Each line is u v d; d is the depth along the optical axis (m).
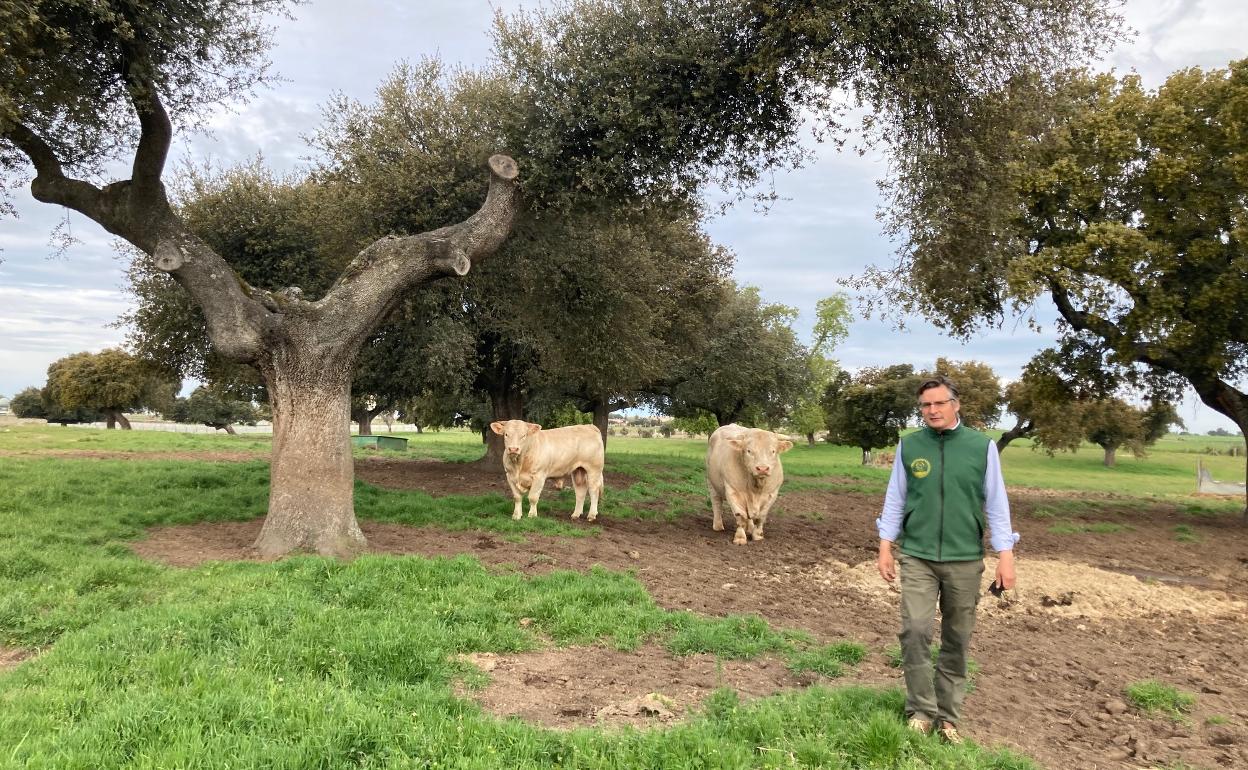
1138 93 14.57
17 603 5.74
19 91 8.70
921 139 9.68
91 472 14.10
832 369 44.50
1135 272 14.46
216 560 7.70
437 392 19.38
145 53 8.52
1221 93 13.53
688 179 10.47
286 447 8.42
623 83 9.31
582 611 6.30
